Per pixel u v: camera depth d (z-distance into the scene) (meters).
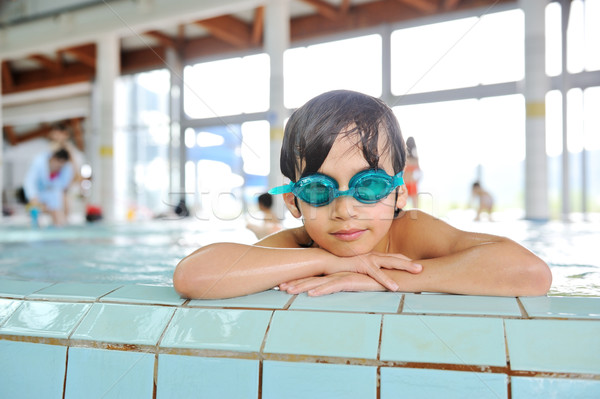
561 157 8.50
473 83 8.39
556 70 8.58
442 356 0.62
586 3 8.48
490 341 0.62
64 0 8.88
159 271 1.38
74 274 1.31
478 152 8.30
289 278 0.84
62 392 0.75
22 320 0.81
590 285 0.98
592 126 8.52
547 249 2.11
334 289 0.81
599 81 8.40
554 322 0.64
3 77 13.79
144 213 10.53
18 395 0.78
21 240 3.25
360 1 9.41
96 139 12.27
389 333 0.66
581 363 0.58
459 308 0.70
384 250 1.04
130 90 11.71
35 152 15.54
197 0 7.77
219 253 0.83
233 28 10.19
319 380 0.64
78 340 0.75
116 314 0.78
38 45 9.39
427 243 0.98
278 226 1.93
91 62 12.02
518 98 7.45
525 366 0.59
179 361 0.70
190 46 11.23
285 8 7.32
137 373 0.72
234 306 0.75
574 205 8.62
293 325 0.69
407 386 0.62
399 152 0.88
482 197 7.33
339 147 0.81
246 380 0.67
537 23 6.75
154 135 11.38
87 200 9.37
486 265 0.79
